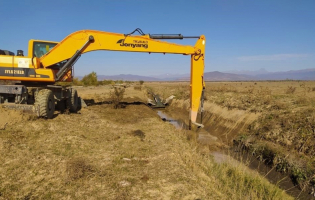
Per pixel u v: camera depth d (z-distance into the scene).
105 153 6.77
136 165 6.07
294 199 6.43
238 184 6.43
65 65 10.77
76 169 5.35
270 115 11.66
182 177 5.50
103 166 5.84
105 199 4.39
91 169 5.55
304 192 6.89
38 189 4.59
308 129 8.96
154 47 11.52
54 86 10.59
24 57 10.16
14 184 4.68
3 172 5.11
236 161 8.81
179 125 14.80
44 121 9.33
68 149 6.79
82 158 6.18
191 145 9.34
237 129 12.73
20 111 9.15
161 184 5.11
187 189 4.96
